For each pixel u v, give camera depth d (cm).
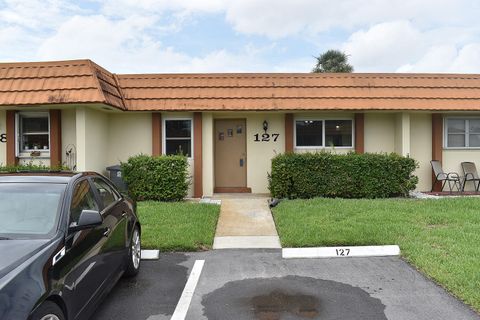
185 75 1301
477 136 1348
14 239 375
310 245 729
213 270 627
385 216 902
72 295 371
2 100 1060
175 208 1005
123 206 585
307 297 516
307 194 1174
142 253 699
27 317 300
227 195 1284
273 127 1323
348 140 1326
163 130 1291
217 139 1338
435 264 603
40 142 1182
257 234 834
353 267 633
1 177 471
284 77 1310
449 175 1327
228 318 460
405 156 1248
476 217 880
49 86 1076
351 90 1278
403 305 487
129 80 1284
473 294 496
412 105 1254
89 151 1131
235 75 1309
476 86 1314
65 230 396
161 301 510
